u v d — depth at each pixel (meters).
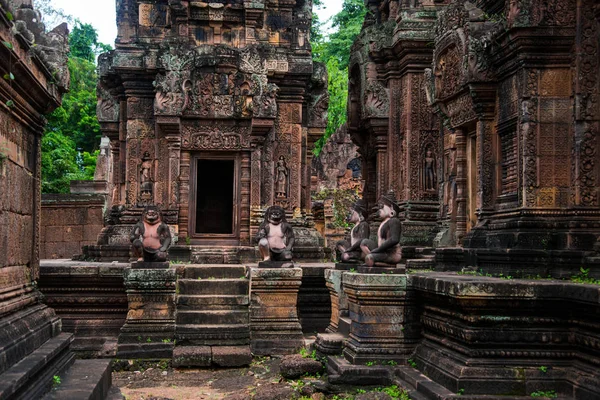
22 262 7.23
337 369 8.78
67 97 33.19
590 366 6.92
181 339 10.70
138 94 14.95
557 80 9.34
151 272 10.63
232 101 14.55
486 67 10.48
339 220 27.23
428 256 13.13
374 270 9.08
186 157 14.71
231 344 10.77
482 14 10.99
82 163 34.28
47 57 7.71
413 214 15.65
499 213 10.19
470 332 7.27
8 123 6.52
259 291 11.31
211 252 14.27
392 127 16.36
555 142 9.32
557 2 9.23
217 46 14.54
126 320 10.71
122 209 14.99
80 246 20.88
